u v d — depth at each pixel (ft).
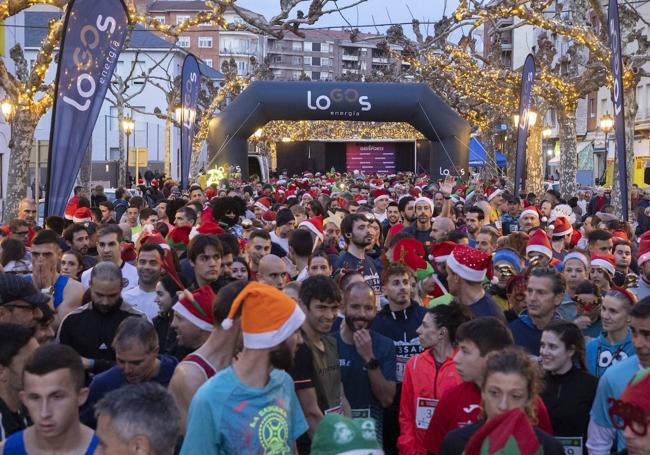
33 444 14.70
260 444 14.57
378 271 35.40
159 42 262.88
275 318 14.44
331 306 19.79
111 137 243.19
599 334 23.91
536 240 34.04
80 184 100.22
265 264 25.67
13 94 68.49
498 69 116.67
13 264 30.25
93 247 38.68
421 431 20.29
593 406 18.56
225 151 112.78
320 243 39.73
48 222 42.14
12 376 16.71
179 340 19.70
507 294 26.94
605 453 18.40
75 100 43.16
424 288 28.43
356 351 21.86
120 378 18.58
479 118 163.73
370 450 11.99
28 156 69.62
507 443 12.57
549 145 230.68
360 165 219.82
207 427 14.53
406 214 48.49
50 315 20.62
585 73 103.86
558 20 81.05
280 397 15.03
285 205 64.03
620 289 23.35
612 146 179.52
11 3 62.85
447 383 20.04
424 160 209.56
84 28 43.04
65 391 14.46
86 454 14.74
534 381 14.80
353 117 112.06
